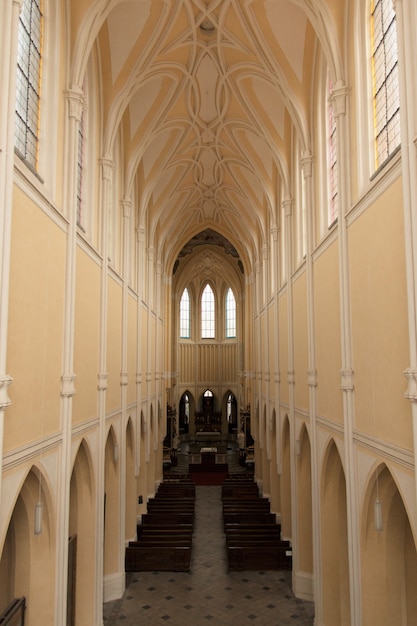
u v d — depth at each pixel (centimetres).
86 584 1280
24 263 807
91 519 1291
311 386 1408
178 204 2912
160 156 2211
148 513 2342
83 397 1198
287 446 2031
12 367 759
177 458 4231
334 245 1190
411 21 719
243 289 4500
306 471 1638
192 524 2256
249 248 3294
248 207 2858
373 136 1029
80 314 1168
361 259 990
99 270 1392
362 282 985
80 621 1265
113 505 1630
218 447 4634
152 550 1819
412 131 711
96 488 1317
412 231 708
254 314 3186
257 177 2270
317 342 1370
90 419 1272
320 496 1314
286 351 1892
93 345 1310
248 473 3706
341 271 1094
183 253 4244
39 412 883
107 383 1459
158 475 3152
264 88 1811
